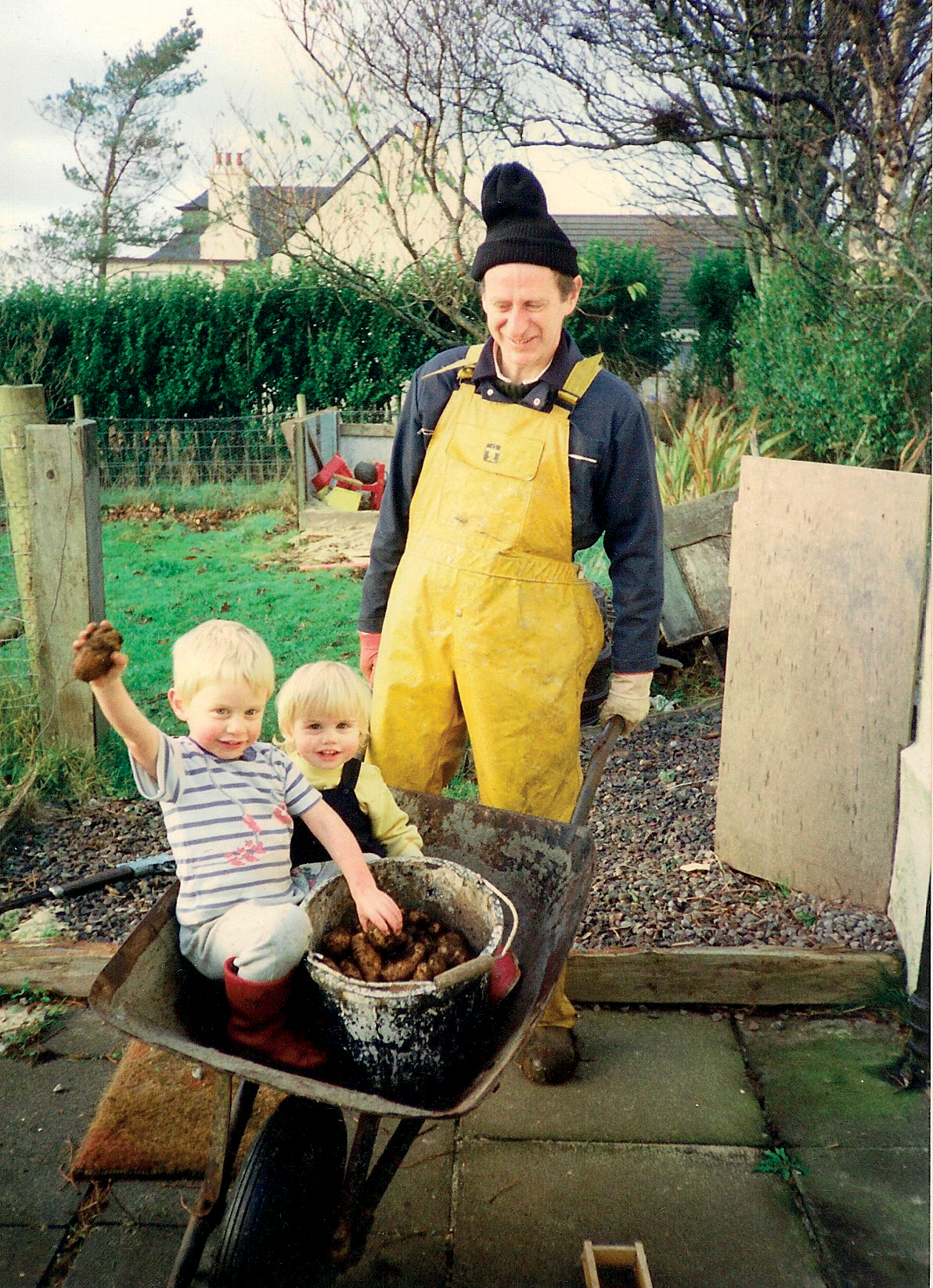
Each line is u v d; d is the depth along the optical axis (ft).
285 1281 6.43
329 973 6.56
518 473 8.65
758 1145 8.94
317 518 32.73
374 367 43.09
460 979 6.40
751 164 27.66
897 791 11.20
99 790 14.73
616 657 9.34
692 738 17.12
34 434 14.10
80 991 10.84
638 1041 10.34
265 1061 6.84
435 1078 6.69
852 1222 8.14
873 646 11.11
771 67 24.80
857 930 11.16
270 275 42.75
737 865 12.62
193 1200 8.27
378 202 29.66
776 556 11.67
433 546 8.96
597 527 9.26
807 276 24.91
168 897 7.39
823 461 25.86
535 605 8.79
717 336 41.45
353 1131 8.95
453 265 29.25
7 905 11.65
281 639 22.03
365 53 24.62
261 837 7.51
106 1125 8.96
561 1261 7.81
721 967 10.75
